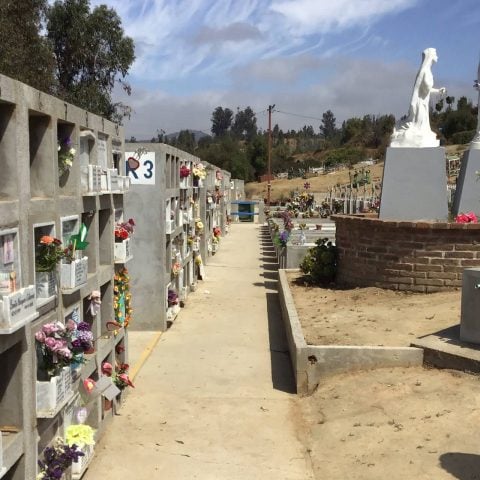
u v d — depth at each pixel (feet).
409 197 32.48
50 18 70.90
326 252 35.14
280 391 22.24
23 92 12.23
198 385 23.06
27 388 12.33
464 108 199.31
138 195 30.71
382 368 20.63
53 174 14.02
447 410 16.81
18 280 11.93
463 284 20.57
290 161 233.96
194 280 43.62
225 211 89.81
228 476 15.89
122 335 21.08
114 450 17.51
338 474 15.24
